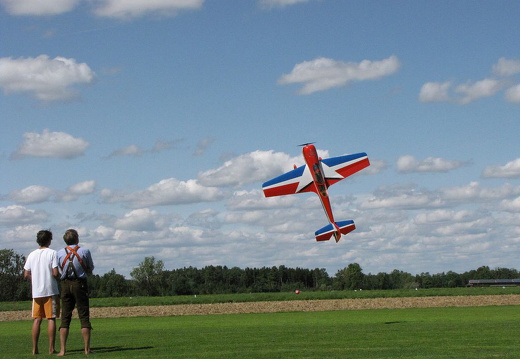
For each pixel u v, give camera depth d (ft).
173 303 156.66
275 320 80.02
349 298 164.04
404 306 115.65
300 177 65.67
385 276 469.98
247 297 168.66
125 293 417.90
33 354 37.35
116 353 36.94
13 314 125.39
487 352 34.58
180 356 34.50
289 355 34.12
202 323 76.43
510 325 55.98
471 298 140.46
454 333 46.91
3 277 333.62
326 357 33.09
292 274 498.69
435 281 494.18
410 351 35.50
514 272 507.30
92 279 418.92
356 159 67.21
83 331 36.91
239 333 51.60
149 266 420.36
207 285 442.09
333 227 66.03
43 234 38.40
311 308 119.24
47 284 37.29
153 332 57.06
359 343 40.42
